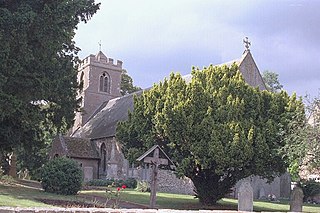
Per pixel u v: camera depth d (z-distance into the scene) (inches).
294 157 766.5
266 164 874.1
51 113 1123.9
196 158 831.1
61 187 892.0
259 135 852.6
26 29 722.8
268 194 1397.6
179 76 928.3
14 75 756.0
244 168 869.2
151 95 935.7
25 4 748.6
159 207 816.9
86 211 320.8
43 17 747.4
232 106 866.1
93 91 2100.1
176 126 839.1
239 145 816.9
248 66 1379.2
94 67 2122.3
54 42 788.0
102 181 1408.7
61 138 1674.5
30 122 879.7
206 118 837.8
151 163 653.3
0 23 697.0
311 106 800.9
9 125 871.1
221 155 811.4
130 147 978.1
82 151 1670.8
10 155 1461.6
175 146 864.3
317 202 1387.8
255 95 919.0
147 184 1231.5
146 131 926.4
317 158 737.0
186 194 1211.2
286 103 926.4
